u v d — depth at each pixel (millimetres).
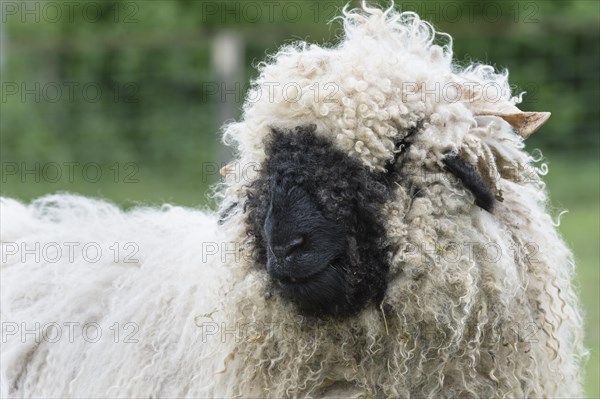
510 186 7688
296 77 7496
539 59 27500
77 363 8391
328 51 7789
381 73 7391
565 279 7941
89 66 28156
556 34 27656
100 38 26828
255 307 7469
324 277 7043
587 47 27766
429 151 7242
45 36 29141
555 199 24078
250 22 27344
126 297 8445
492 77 8406
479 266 7289
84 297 8672
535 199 7969
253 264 7453
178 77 27656
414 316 7285
